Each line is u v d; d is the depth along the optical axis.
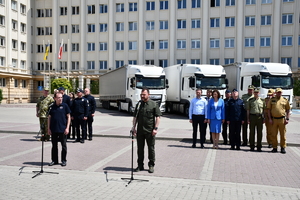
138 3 47.25
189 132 14.57
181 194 5.75
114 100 31.05
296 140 12.37
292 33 42.31
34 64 52.47
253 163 8.47
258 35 43.38
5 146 10.64
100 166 7.86
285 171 7.60
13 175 6.97
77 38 49.94
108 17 48.41
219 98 10.62
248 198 5.57
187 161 8.58
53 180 6.61
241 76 22.03
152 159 7.33
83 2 49.16
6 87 47.28
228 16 44.22
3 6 45.88
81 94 11.65
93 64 49.44
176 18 46.00
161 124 18.70
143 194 5.73
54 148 7.95
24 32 50.31
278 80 20.95
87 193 5.76
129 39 47.75
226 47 44.50
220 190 6.02
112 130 15.06
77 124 11.70
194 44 45.50
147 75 24.14
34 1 52.16
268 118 10.48
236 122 10.49
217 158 9.06
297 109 35.62
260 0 43.12
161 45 46.78
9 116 23.56
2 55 45.84
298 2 42.06
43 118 11.71
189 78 22.39
